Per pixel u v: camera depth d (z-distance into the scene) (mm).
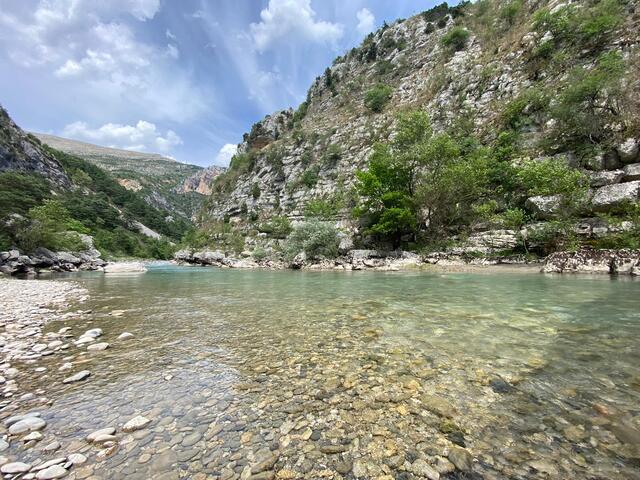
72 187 106250
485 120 43312
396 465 2297
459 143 39125
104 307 9383
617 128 23094
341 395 3445
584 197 20609
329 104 95688
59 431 2861
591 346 4672
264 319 7379
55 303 10195
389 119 64562
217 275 25000
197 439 2689
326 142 76250
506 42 52500
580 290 10039
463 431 2693
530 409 2990
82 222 78125
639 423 2688
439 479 2123
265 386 3738
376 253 31531
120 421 3016
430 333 5680
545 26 43375
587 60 35875
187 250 69938
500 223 25922
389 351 4809
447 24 78312
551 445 2438
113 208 102625
